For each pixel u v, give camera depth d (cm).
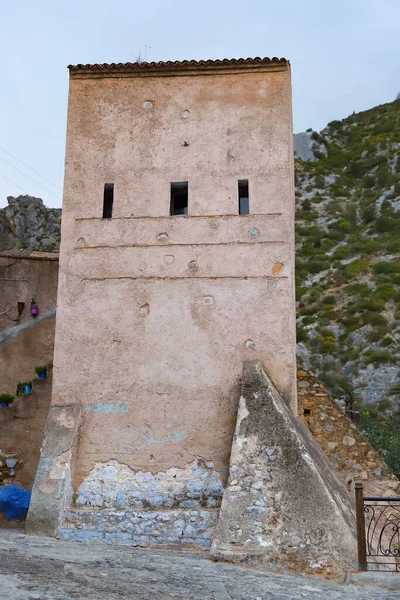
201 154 1334
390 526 1382
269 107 1343
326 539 982
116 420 1226
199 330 1253
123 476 1193
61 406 1238
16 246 3575
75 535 1102
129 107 1368
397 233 6544
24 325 1536
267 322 1245
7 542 1012
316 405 1528
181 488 1176
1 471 1391
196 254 1288
